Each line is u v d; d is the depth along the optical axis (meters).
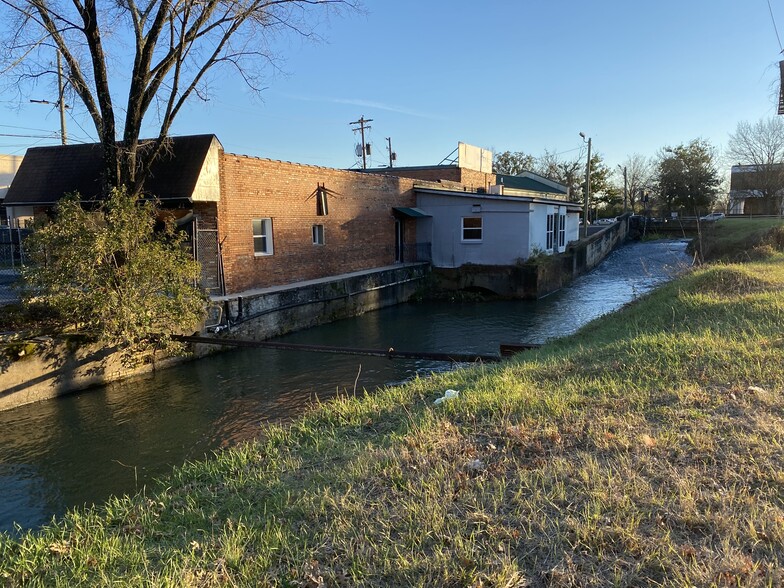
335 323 17.92
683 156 59.81
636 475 3.55
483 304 22.19
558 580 2.62
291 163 18.03
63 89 13.66
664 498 3.25
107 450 7.59
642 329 8.98
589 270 32.12
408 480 3.90
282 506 3.87
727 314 8.41
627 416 4.67
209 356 12.98
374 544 3.16
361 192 22.00
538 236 25.19
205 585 2.95
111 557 3.47
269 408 9.27
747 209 56.66
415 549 3.05
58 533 4.07
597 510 3.13
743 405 4.64
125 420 8.77
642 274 29.31
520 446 4.35
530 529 3.08
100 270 9.93
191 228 15.00
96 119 12.27
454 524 3.23
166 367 11.96
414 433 4.86
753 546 2.73
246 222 16.17
